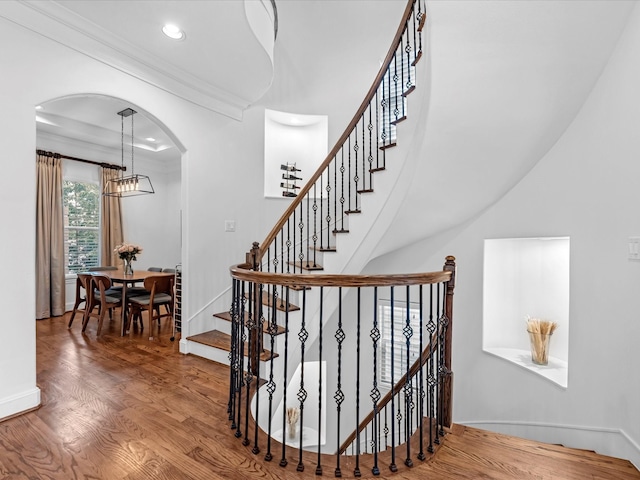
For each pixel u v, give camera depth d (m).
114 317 4.94
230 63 3.02
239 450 1.80
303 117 4.46
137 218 6.49
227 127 3.75
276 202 4.28
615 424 2.13
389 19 4.07
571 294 2.54
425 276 1.79
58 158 5.09
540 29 2.01
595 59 2.16
